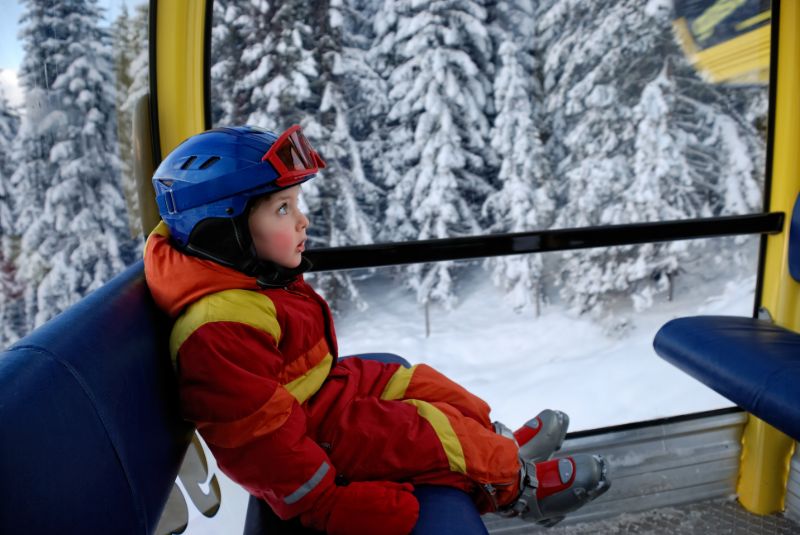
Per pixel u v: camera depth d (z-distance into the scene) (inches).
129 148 63.4
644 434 72.9
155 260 34.1
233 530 63.2
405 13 222.8
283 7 151.2
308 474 30.5
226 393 30.0
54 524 18.6
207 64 56.2
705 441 74.3
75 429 21.1
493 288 240.5
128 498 24.6
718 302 180.9
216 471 61.7
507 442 37.5
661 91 211.8
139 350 29.1
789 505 72.5
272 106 157.8
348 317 222.8
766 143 72.5
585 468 38.4
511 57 251.8
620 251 211.0
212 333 30.9
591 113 245.9
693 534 69.6
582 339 210.5
